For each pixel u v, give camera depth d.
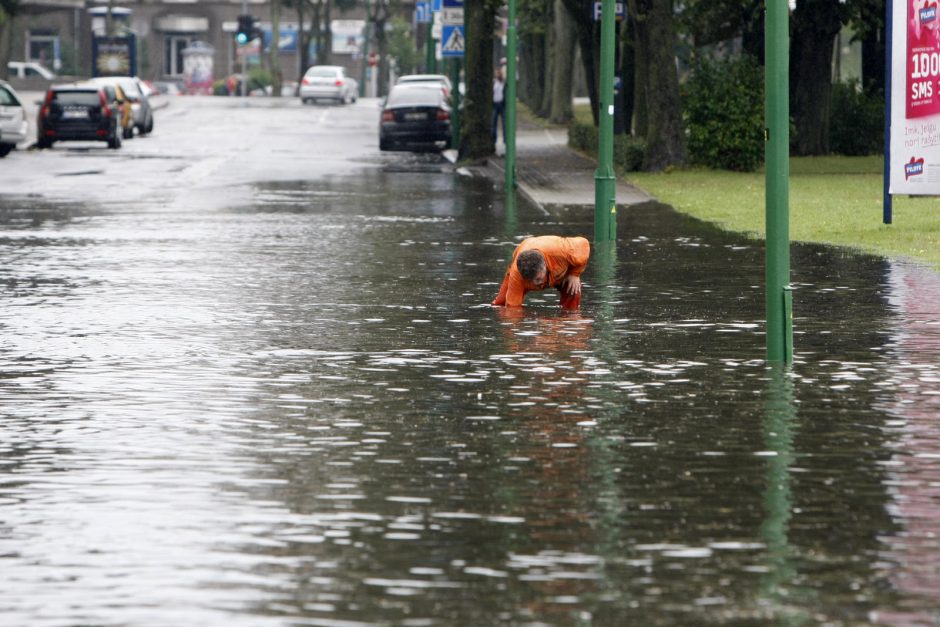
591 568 17.53
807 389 28.30
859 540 18.59
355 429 24.95
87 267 49.22
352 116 187.88
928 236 57.41
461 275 47.22
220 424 25.38
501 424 25.28
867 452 23.17
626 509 20.02
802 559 17.84
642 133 108.19
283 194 83.44
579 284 39.72
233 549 18.30
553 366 30.89
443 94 133.12
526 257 38.97
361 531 19.05
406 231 62.22
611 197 58.06
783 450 23.33
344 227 64.06
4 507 20.17
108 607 16.28
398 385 28.86
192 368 30.77
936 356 31.94
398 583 17.03
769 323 31.50
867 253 52.78
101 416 26.03
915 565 17.61
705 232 61.53
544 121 175.25
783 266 31.34
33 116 172.75
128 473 22.03
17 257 52.00
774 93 31.22
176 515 19.78
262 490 21.05
